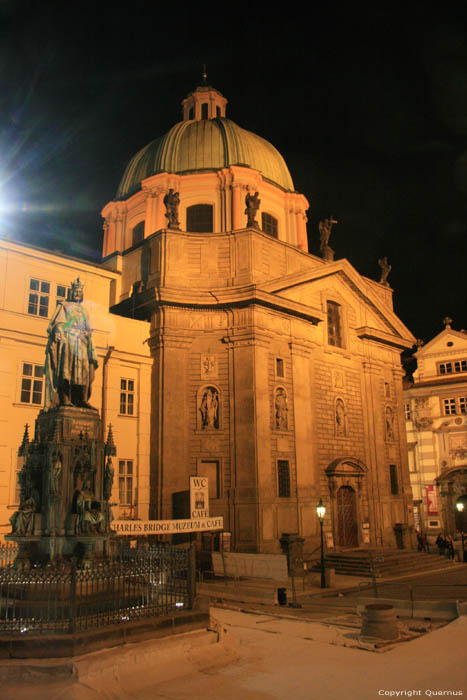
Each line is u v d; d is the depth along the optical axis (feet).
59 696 29.84
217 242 116.37
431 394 181.88
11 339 90.48
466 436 174.19
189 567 42.75
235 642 42.42
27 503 46.83
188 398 110.01
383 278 159.63
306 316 122.83
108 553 47.01
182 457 106.32
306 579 95.09
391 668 35.40
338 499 124.67
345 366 135.23
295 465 114.21
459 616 51.08
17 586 42.34
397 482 144.77
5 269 93.35
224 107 160.86
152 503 104.06
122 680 32.58
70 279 101.65
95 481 49.03
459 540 143.74
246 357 110.11
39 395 92.48
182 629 39.47
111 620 37.93
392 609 44.09
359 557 109.70
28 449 48.67
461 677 33.12
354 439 133.18
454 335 184.24
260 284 111.24
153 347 111.34
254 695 31.09
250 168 134.31
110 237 141.90
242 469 105.81
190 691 31.91
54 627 35.53
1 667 32.07
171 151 139.54
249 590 78.74
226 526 104.78
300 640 43.65
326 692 31.24
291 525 110.11
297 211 144.97
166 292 109.70
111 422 101.96
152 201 134.41
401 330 153.69
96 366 53.16
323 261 134.41
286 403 115.96
